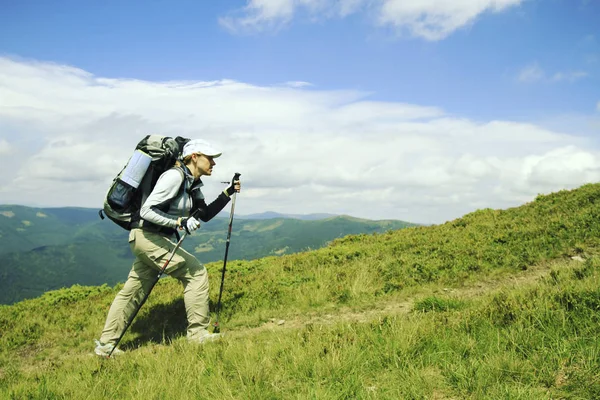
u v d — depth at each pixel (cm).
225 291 973
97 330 862
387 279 956
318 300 856
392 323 554
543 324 474
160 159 630
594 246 957
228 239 745
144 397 418
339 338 519
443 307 679
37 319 953
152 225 636
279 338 569
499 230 1249
